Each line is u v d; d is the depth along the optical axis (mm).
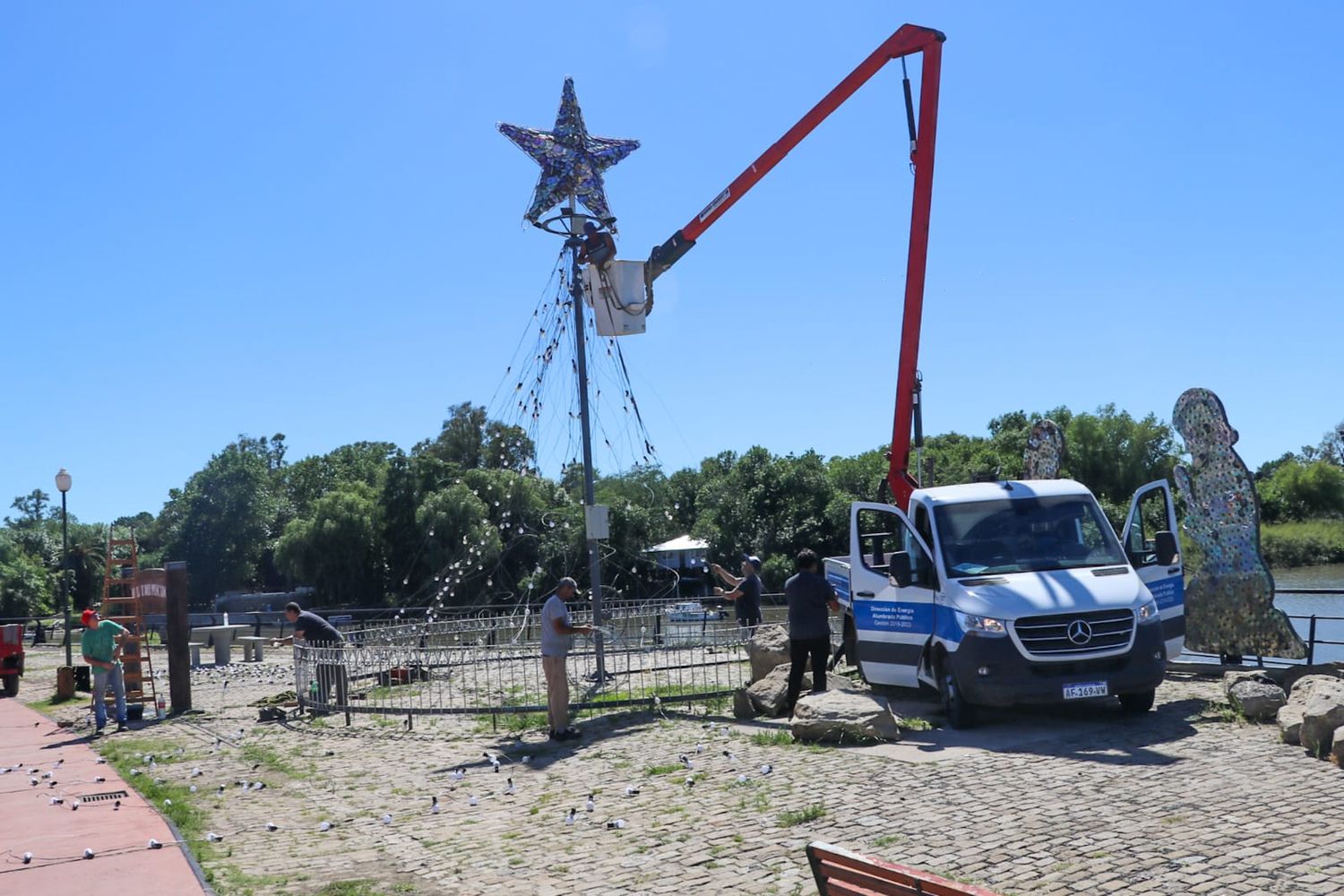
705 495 59344
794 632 12992
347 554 61344
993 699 11258
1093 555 12461
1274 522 54625
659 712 14062
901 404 16344
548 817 9109
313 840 8984
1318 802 7770
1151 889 6199
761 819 8391
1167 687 13828
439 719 15000
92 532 113188
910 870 4555
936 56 15977
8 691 23156
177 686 18344
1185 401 15047
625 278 17469
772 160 17297
